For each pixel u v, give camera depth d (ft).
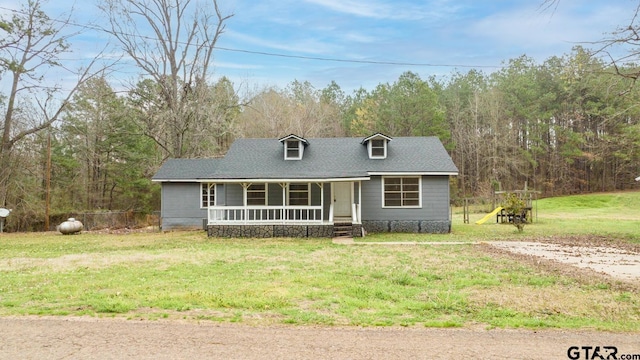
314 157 75.77
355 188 71.97
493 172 155.74
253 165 73.56
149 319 21.29
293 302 24.73
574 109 153.79
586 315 22.67
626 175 162.91
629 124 130.31
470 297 26.14
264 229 65.67
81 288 28.27
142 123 114.52
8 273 34.47
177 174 83.10
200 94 106.32
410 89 152.35
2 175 91.71
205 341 18.03
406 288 28.76
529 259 41.42
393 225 71.51
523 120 161.07
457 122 166.81
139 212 112.98
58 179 114.42
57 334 18.95
